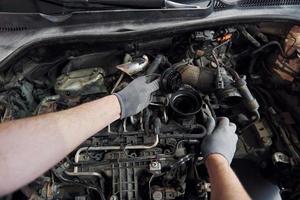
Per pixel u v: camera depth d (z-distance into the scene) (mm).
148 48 1413
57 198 1245
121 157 1215
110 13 1285
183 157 1219
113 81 1389
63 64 1401
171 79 1290
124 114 1205
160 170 1192
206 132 1239
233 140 1238
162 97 1313
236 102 1366
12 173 935
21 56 1279
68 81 1332
